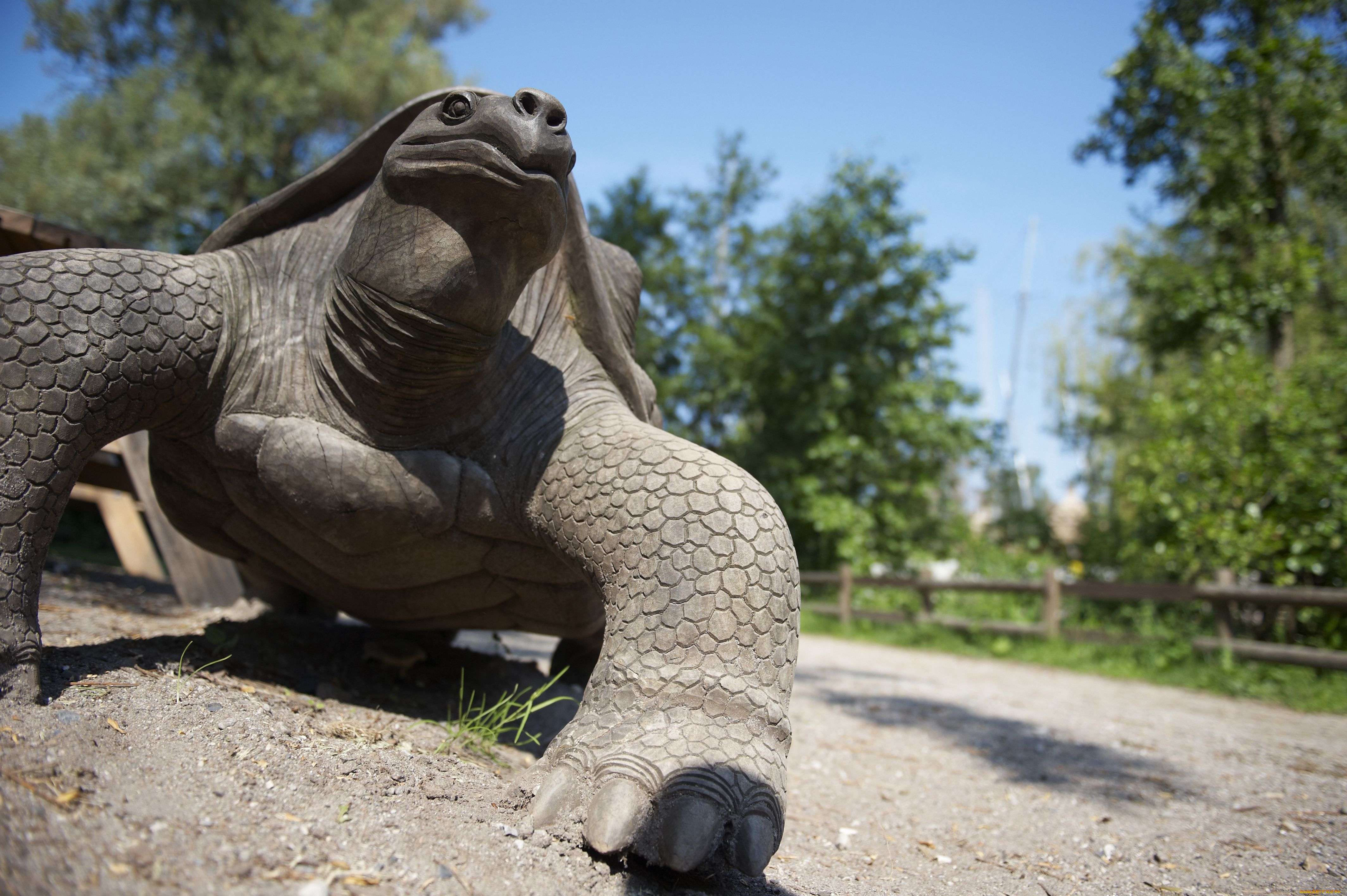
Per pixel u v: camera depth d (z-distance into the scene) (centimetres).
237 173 1883
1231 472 838
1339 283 1096
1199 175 1200
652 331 1967
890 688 607
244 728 182
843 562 1391
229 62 2027
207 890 125
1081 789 331
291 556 253
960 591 1071
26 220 406
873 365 1502
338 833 149
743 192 2139
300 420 216
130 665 213
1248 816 296
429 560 234
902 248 1504
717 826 158
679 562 187
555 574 238
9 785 137
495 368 226
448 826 159
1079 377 2036
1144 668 782
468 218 192
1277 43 1089
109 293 195
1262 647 708
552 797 168
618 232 1972
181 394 211
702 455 204
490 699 298
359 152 230
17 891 113
